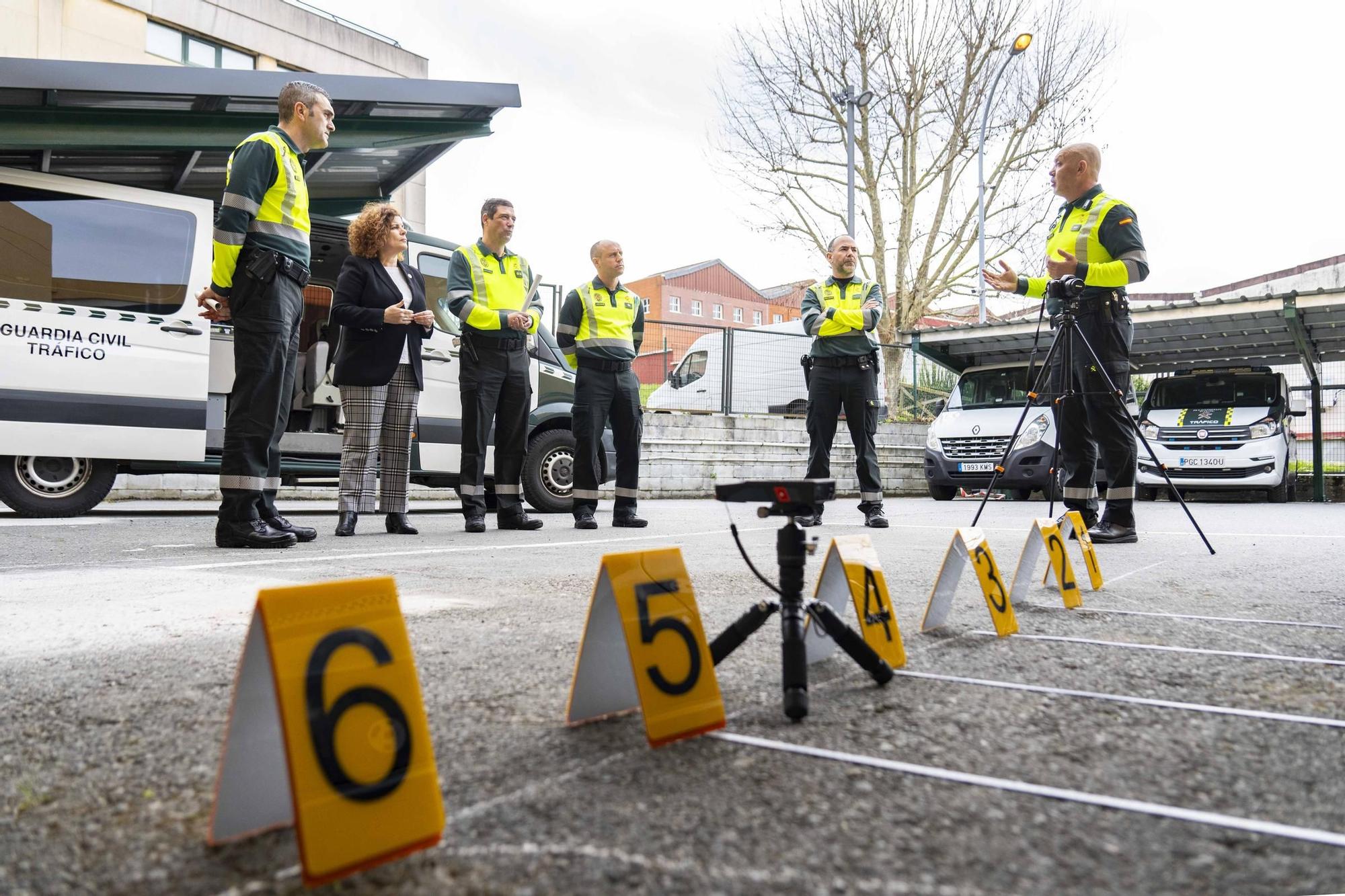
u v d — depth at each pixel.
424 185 21.11
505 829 1.11
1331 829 1.12
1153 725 1.55
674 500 11.72
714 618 2.57
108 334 5.92
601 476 8.43
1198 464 12.46
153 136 6.18
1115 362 5.00
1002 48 20.88
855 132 21.39
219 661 2.03
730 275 60.91
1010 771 1.32
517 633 2.32
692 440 12.67
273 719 1.12
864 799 1.21
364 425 5.45
